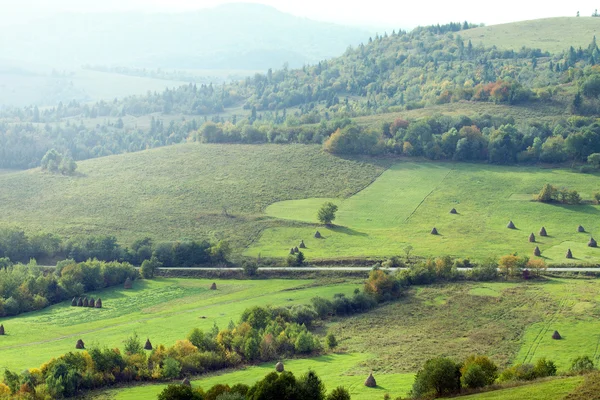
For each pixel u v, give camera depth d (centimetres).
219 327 16100
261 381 10781
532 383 10256
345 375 12888
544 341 14538
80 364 12988
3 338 15875
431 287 18750
